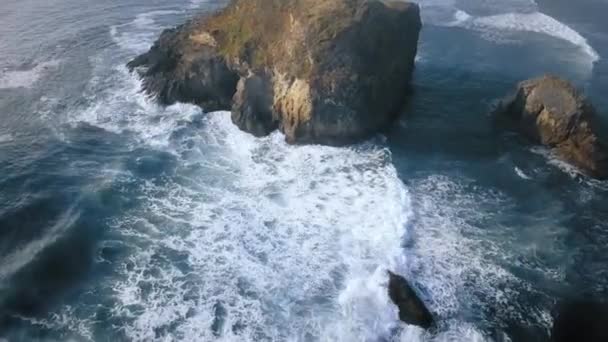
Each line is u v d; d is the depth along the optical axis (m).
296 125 39.00
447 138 40.38
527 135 40.06
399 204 33.22
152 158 38.50
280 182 35.94
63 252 30.31
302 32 40.88
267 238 31.16
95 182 35.97
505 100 43.28
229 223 32.34
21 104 45.06
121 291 27.88
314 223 32.16
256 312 26.56
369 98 39.78
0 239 31.30
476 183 35.59
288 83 39.47
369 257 29.47
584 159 36.38
